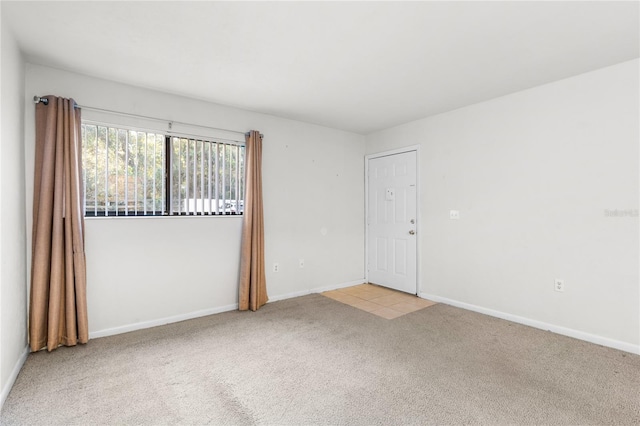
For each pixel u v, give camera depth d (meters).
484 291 3.40
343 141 4.62
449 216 3.73
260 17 1.90
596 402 1.83
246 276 3.52
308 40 2.16
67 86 2.62
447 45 2.23
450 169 3.71
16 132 2.16
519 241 3.11
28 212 2.43
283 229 3.99
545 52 2.33
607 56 2.40
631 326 2.47
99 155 2.78
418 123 4.07
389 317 3.31
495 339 2.72
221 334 2.85
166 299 3.12
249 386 2.01
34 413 1.73
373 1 1.75
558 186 2.85
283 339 2.74
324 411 1.76
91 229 2.73
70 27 2.00
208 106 3.38
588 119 2.68
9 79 1.99
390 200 4.48
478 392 1.93
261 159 3.72
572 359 2.35
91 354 2.42
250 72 2.66
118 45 2.22
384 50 2.29
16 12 1.84
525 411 1.75
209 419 1.70
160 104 3.08
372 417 1.71
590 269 2.67
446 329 2.96
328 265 4.45
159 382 2.05
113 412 1.75
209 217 3.40
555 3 1.77
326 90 3.06
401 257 4.33
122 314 2.88
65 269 2.51
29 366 2.22
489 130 3.34
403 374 2.15
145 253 3.00
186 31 2.05
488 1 1.75
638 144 2.44
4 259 1.88
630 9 1.82
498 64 2.52
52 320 2.43
